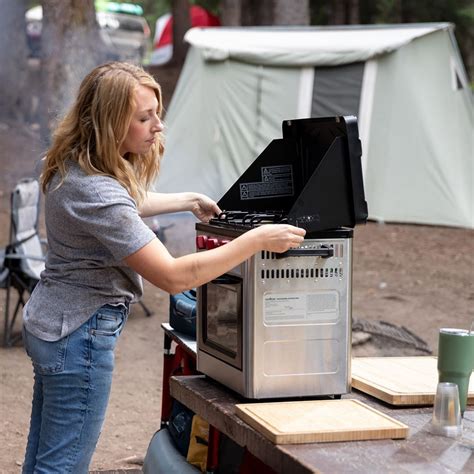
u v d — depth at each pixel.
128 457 5.46
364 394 3.49
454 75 13.77
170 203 3.78
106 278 3.33
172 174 14.31
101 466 5.27
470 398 3.37
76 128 3.30
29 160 17.06
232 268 3.17
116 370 7.42
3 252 8.41
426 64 13.76
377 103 13.71
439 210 14.05
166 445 4.20
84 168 3.22
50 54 14.42
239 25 26.17
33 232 8.43
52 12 14.35
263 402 3.21
